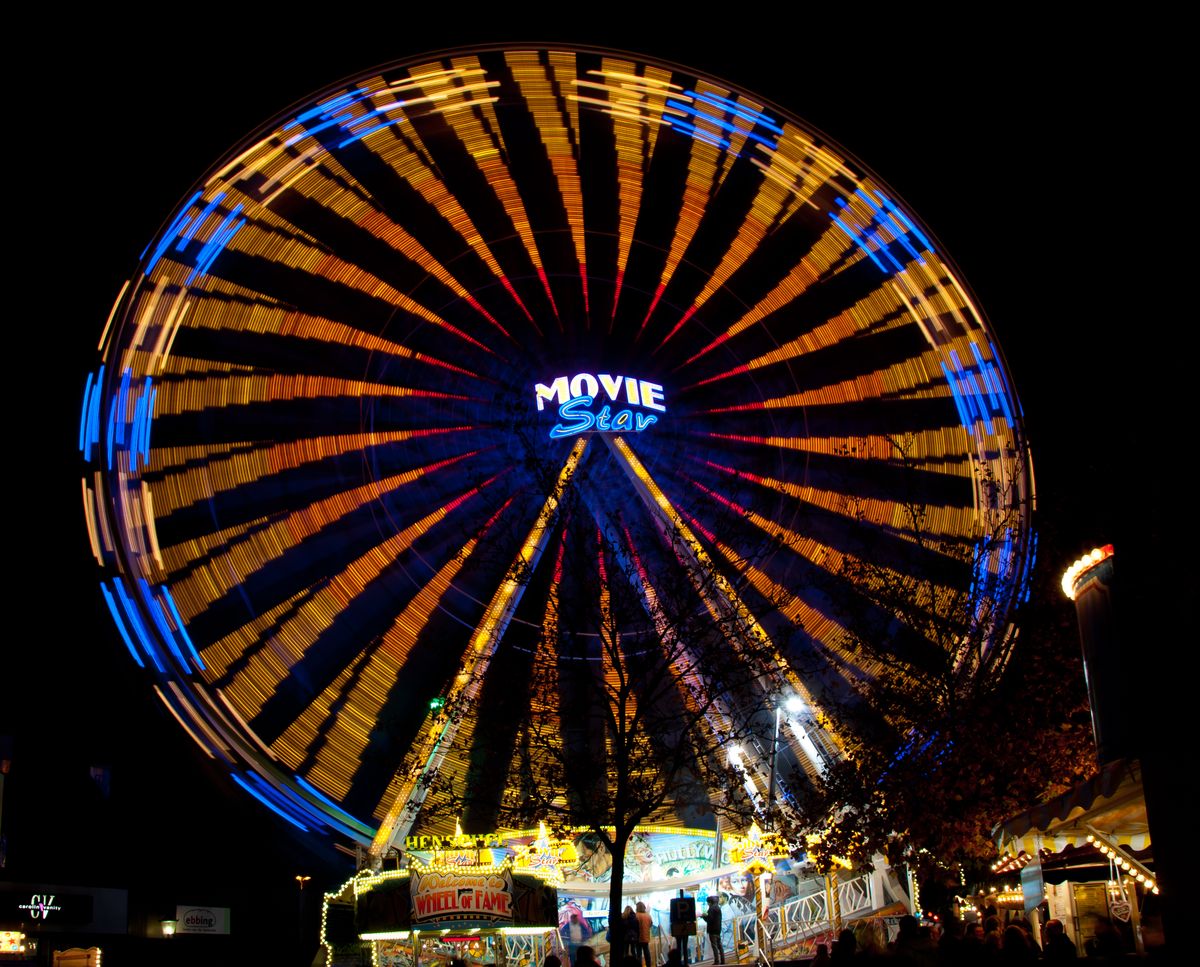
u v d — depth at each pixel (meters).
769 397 30.34
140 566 23.47
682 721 19.77
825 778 21.52
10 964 18.44
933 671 21.41
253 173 27.09
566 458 28.94
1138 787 9.98
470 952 17.47
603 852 22.22
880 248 29.28
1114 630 10.61
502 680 20.17
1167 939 4.28
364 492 27.28
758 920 20.59
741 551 23.50
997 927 12.75
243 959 25.22
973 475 25.97
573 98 30.14
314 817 23.53
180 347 25.80
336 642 25.45
